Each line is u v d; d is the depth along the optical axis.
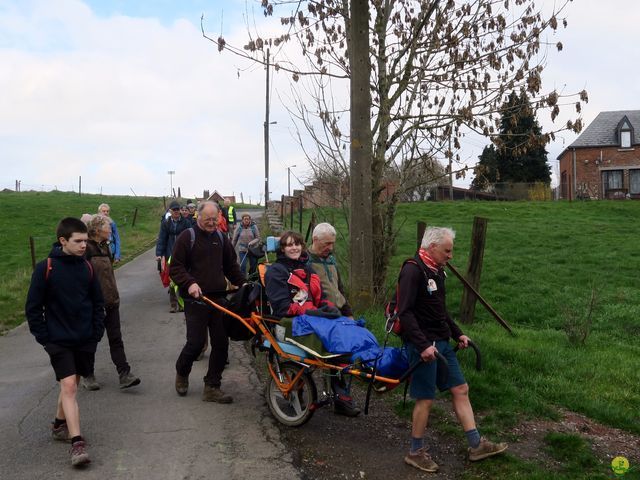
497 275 14.65
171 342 9.09
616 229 22.62
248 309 6.05
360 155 8.72
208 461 4.90
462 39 9.14
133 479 4.60
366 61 8.64
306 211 28.30
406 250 18.03
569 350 8.25
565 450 5.15
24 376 7.51
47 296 5.04
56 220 34.47
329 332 5.21
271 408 5.85
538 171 52.25
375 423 5.79
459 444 5.33
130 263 19.56
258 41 9.22
